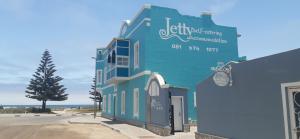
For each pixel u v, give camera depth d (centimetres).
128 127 2044
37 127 2183
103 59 3731
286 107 817
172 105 1623
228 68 1093
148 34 2067
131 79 2339
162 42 2102
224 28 2339
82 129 2028
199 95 1328
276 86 857
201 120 1299
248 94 979
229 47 2323
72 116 4247
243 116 999
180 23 2191
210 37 2272
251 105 962
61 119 3469
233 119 1055
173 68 2106
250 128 962
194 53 2194
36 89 5878
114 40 2428
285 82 823
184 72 2136
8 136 1669
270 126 873
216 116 1171
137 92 2222
